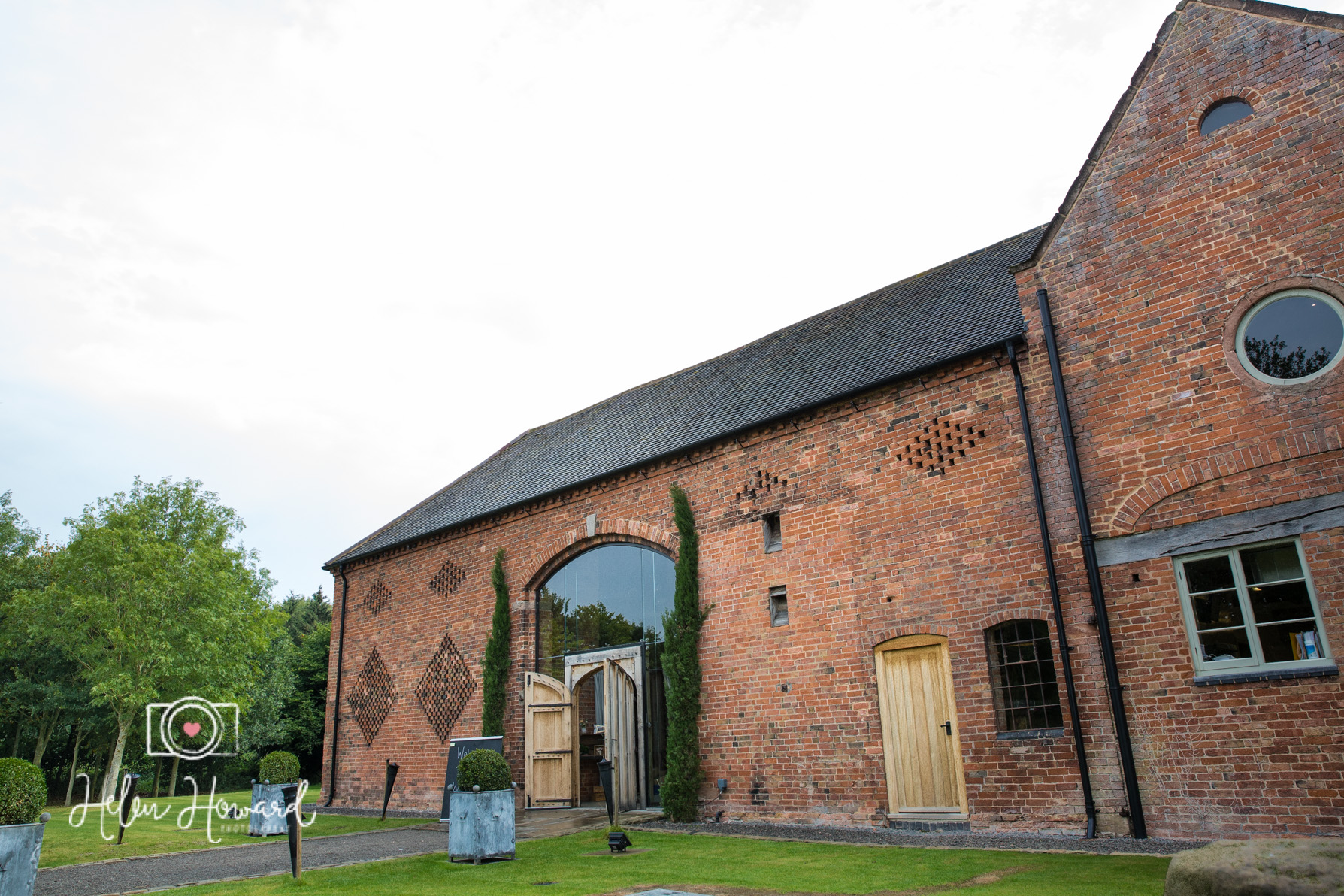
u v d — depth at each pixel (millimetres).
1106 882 6754
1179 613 9008
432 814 16719
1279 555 8586
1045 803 9617
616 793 14156
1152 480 9430
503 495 18688
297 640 56094
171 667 26281
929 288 15172
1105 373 10031
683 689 13211
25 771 6922
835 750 11594
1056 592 9930
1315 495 8367
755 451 13547
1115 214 10289
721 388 16750
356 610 21078
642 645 14750
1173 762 8781
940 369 11523
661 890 7246
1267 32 9453
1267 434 8758
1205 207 9594
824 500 12484
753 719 12562
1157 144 10086
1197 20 10008
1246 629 8625
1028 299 10859
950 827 10266
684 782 12797
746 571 13203
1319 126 8930
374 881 8242
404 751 18469
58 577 27594
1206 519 9000
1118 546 9547
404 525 21609
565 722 15430
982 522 10805
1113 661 9312
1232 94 9609
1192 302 9500
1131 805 8891
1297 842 4645
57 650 32469
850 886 7160
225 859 10172
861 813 11148
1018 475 10602
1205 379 9266
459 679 17656
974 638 10578
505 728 16453
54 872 9398
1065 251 10633
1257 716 8359
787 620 12609
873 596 11648
